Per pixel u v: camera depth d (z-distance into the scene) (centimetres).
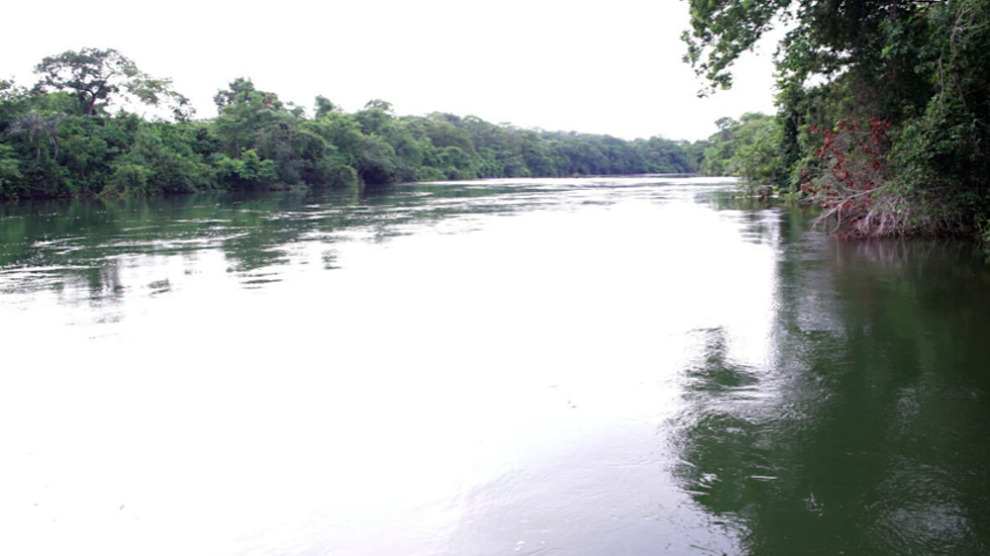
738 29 1391
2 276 1065
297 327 718
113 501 361
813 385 516
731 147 8756
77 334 700
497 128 11831
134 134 4766
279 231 1783
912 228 1378
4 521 342
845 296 831
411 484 373
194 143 5325
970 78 1104
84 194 4300
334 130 6688
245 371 572
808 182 2191
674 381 532
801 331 672
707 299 834
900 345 614
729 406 478
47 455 417
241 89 6719
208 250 1374
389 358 605
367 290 920
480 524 333
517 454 407
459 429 445
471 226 1866
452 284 960
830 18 1382
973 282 898
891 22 1270
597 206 2712
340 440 431
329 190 5294
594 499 354
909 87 1382
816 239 1424
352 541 320
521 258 1215
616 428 443
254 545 319
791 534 320
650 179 8219
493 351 622
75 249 1416
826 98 1650
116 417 475
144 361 604
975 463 386
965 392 494
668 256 1210
